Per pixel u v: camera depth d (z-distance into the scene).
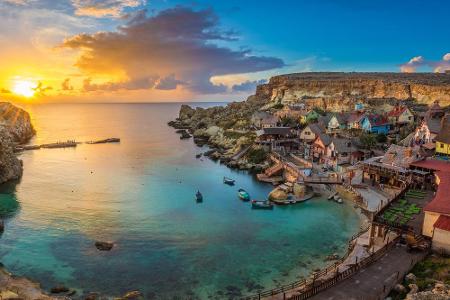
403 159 75.06
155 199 76.56
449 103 149.88
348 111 158.88
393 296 34.34
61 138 176.38
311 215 67.06
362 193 75.06
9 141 99.06
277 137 119.88
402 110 127.44
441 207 43.22
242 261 48.81
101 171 103.31
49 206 70.88
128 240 55.34
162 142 163.12
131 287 42.28
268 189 85.44
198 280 43.91
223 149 134.00
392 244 45.19
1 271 44.22
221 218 65.44
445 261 39.03
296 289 39.56
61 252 51.03
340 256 49.72
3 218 63.94
